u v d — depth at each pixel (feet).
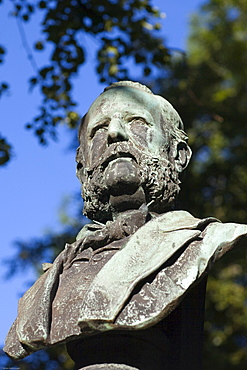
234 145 38.81
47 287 14.37
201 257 13.80
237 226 14.32
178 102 38.19
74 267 14.83
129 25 28.71
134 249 14.03
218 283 35.53
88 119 16.12
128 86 16.42
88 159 15.87
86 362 13.96
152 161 15.42
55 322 13.98
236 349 33.99
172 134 16.11
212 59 40.86
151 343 14.19
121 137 15.37
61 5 28.78
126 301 13.32
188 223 14.44
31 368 35.63
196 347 14.66
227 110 38.86
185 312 14.78
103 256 14.73
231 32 42.27
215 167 38.17
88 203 15.81
